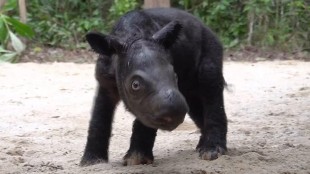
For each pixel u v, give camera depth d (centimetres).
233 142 1040
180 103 710
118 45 780
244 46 2484
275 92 1591
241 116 1316
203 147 921
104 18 2720
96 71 846
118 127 1216
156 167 856
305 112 1332
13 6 2344
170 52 810
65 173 834
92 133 887
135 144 886
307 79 1781
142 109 735
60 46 2536
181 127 1214
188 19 902
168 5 2002
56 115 1338
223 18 2639
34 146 1052
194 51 888
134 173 816
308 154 934
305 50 2448
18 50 2219
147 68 739
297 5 2552
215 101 925
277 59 2302
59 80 1814
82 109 1402
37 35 2577
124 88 771
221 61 935
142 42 771
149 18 832
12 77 1855
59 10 2758
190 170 823
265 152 947
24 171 866
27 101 1500
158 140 1085
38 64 2144
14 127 1220
